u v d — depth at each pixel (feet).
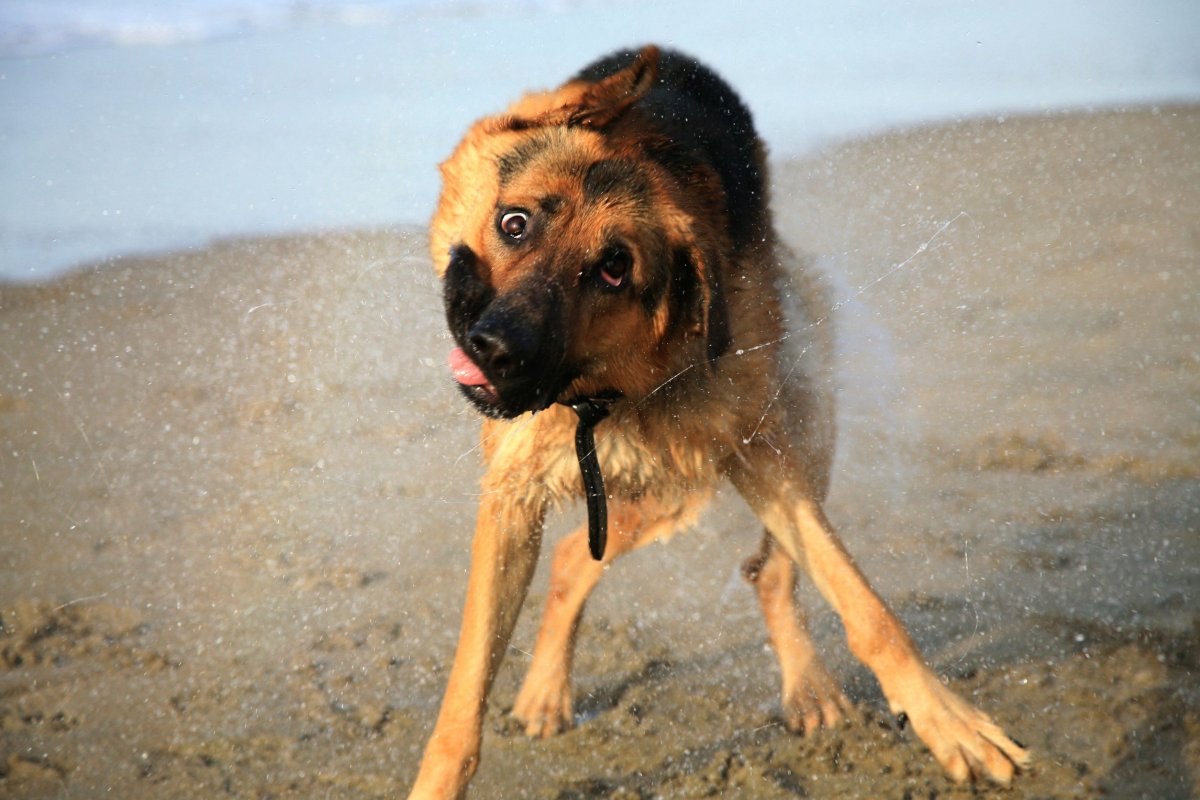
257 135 36.11
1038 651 13.97
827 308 16.05
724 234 12.26
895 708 11.87
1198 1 54.95
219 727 13.08
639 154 11.60
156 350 23.54
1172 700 12.84
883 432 18.44
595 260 11.11
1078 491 17.58
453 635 15.01
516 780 12.50
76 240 28.99
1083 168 32.09
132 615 15.25
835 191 27.99
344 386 22.00
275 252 27.76
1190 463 18.13
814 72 42.57
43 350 23.32
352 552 16.94
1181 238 27.35
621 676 14.38
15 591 15.65
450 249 12.08
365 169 32.12
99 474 18.98
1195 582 15.19
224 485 18.74
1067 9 54.08
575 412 11.84
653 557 16.92
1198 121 36.65
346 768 12.44
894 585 15.52
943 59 44.83
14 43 48.01
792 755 12.72
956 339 21.72
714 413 12.33
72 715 13.20
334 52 46.57
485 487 12.44
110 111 39.24
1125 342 22.27
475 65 43.96
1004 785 11.64
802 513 12.56
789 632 14.07
